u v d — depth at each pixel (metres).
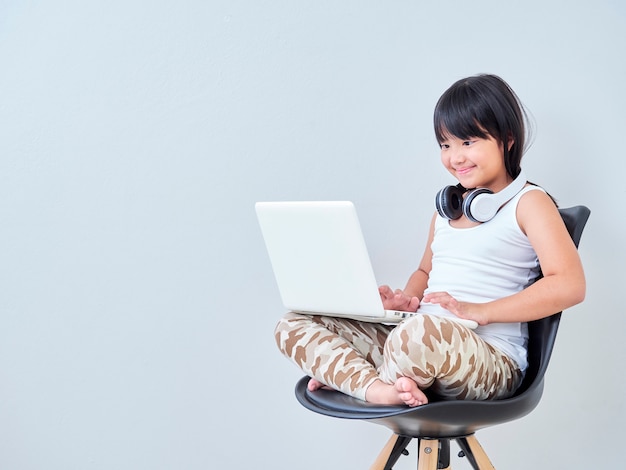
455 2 1.78
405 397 1.16
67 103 1.79
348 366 1.31
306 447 1.86
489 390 1.28
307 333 1.37
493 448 1.83
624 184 1.75
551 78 1.76
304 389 1.40
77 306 1.82
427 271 1.65
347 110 1.81
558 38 1.75
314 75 1.80
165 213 1.82
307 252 1.34
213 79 1.80
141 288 1.83
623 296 1.76
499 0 1.77
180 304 1.83
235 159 1.81
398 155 1.81
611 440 1.80
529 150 1.77
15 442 1.83
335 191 1.82
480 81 1.45
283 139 1.81
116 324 1.83
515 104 1.46
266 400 1.85
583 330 1.78
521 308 1.33
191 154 1.81
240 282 1.83
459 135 1.43
